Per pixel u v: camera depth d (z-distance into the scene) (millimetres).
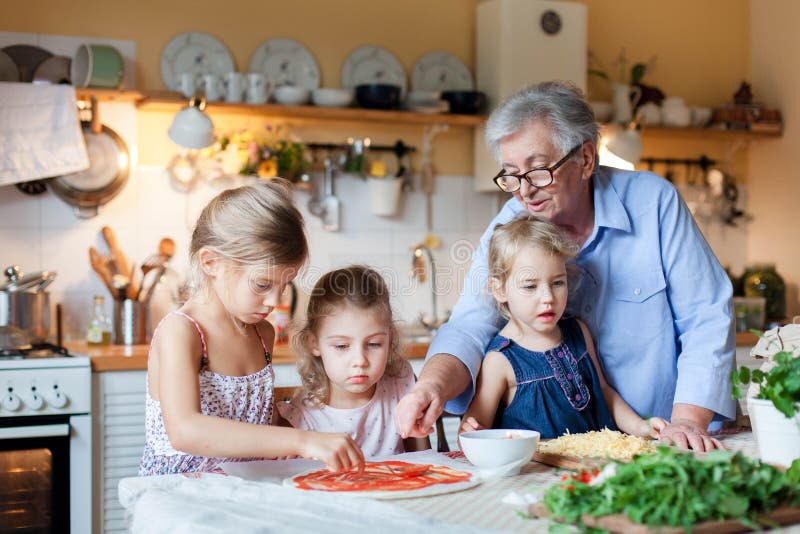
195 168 3434
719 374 1607
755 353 1433
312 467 1328
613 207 1708
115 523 2758
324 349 1676
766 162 4258
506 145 1652
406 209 3746
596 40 4062
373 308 1652
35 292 3010
